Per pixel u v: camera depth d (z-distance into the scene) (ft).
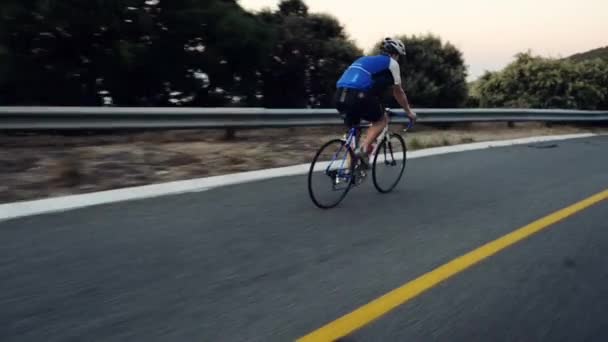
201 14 37.99
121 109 24.90
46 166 20.83
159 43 38.11
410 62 53.06
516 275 11.76
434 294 10.67
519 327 9.38
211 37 39.86
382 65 16.74
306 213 16.37
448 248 13.48
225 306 9.82
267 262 12.14
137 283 10.70
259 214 16.06
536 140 38.68
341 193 17.66
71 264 11.60
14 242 12.85
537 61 64.95
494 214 16.88
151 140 28.89
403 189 20.43
